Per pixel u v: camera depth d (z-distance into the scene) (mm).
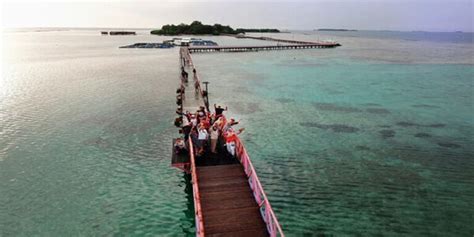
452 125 29219
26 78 53031
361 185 18109
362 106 35938
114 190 17453
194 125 17828
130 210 15672
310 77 56094
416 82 51875
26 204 16062
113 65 71000
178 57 89000
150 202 16359
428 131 27500
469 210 15680
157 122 29031
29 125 28078
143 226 14500
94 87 45219
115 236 13812
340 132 27094
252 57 88688
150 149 22859
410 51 119312
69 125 28078
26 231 14078
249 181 13398
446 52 115312
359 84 49656
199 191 12859
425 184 18219
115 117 30484
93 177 18828
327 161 21312
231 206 12109
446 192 17344
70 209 15695
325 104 36781
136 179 18625
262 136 26000
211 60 80938
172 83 48844
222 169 14422
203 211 11812
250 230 11078
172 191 17422
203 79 53188
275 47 111375
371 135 26391
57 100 37281
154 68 66188
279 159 21562
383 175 19328
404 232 14070
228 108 34656
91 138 24953
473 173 19547
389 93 43156
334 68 67812
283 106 35719
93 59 83812
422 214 15367
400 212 15523
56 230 14148
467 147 23797
